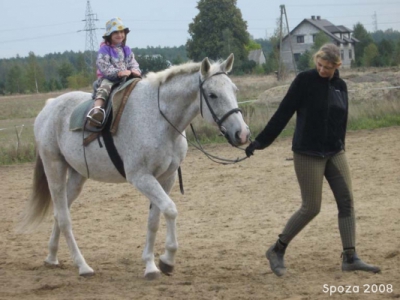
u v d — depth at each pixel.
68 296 5.91
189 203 10.50
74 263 6.87
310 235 7.89
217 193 11.17
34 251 7.98
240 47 69.06
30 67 83.25
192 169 13.88
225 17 67.88
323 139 5.93
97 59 6.80
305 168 5.98
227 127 5.80
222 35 67.50
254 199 10.48
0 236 8.92
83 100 6.98
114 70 6.67
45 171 7.07
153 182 6.16
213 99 5.89
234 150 16.19
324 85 5.91
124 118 6.34
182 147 6.38
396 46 66.06
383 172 11.97
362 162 13.20
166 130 6.19
